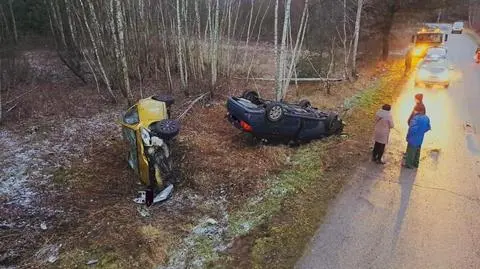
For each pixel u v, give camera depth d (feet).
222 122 37.93
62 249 20.02
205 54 60.23
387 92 51.62
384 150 30.71
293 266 19.29
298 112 32.91
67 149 32.09
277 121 30.89
